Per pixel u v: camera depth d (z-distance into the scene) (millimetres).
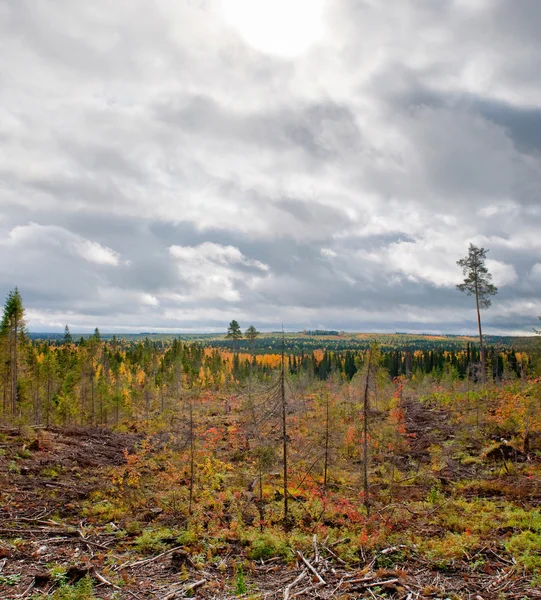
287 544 13219
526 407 32156
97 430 34438
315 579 10656
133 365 88375
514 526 14734
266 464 20016
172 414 43031
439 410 46500
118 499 17641
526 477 23328
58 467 21078
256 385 22031
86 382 49969
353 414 34406
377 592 9859
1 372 42188
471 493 21375
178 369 61781
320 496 20438
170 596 9359
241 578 9773
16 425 28609
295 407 36875
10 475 18500
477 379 61906
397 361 108062
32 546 11562
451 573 10969
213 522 15281
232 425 37219
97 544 12344
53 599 8578
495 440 32250
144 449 27016
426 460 28953
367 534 13977
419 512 17781
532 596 9398
